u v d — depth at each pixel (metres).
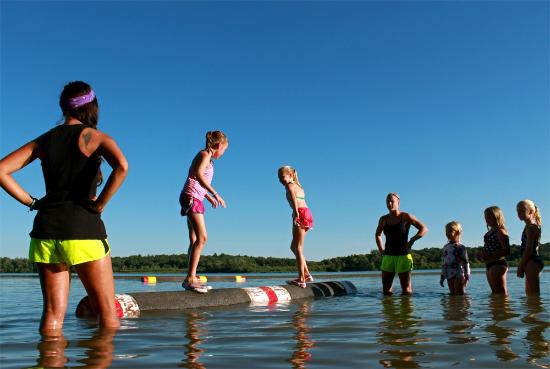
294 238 8.50
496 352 3.15
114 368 2.79
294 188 8.43
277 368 2.78
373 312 5.73
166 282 15.95
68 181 3.85
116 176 3.84
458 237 9.27
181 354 3.18
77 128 3.97
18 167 3.86
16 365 2.88
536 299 7.34
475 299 7.54
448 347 3.33
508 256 8.74
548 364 2.81
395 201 9.49
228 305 6.88
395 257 9.40
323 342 3.58
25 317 5.80
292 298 7.98
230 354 3.17
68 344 3.55
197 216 6.68
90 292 4.12
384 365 2.83
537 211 8.61
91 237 3.87
